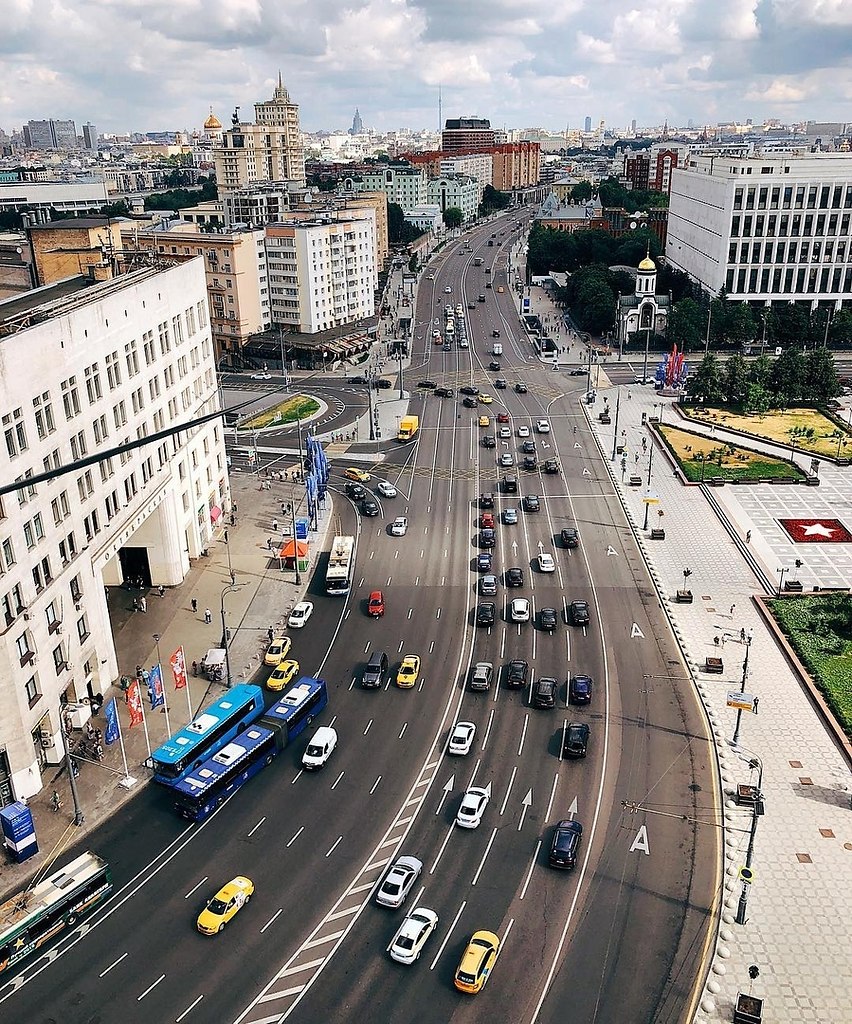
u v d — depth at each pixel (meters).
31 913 58.31
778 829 68.00
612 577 108.75
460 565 112.88
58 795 73.38
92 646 84.50
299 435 154.88
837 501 130.25
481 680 85.88
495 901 61.78
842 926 59.44
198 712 83.88
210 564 114.88
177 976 56.66
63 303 85.62
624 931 59.28
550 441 160.75
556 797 71.88
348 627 98.50
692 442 156.75
